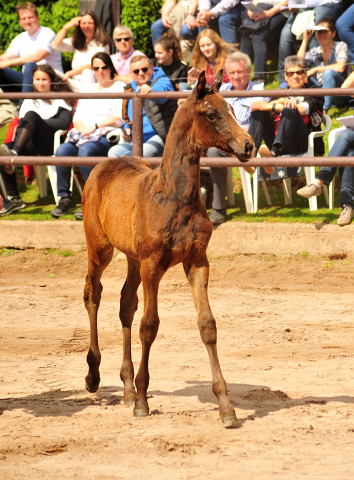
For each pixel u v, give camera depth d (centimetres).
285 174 1295
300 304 977
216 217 1280
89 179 658
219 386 534
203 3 1703
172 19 1772
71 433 515
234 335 823
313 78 1421
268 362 711
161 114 1295
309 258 1222
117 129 1342
